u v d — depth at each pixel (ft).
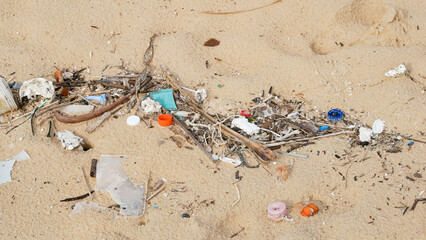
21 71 5.06
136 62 5.14
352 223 3.97
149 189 4.19
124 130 4.55
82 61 5.16
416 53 5.02
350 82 4.90
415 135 4.50
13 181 4.25
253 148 4.38
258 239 3.94
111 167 4.31
